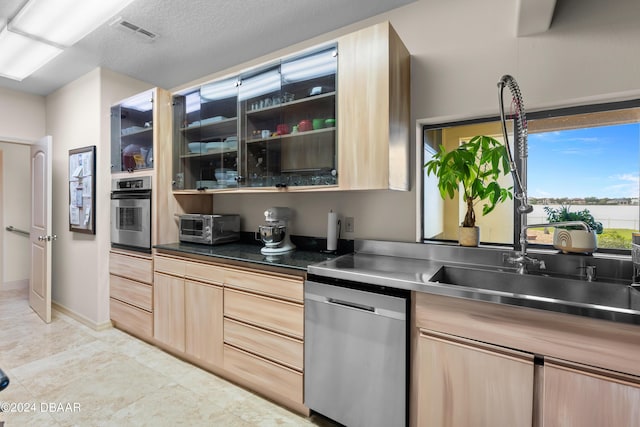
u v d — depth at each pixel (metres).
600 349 1.03
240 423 1.68
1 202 4.12
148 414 1.74
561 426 1.09
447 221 2.37
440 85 1.90
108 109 2.95
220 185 2.42
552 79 1.61
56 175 3.44
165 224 2.65
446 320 1.30
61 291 3.36
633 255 1.33
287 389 1.75
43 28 2.07
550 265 1.55
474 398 1.24
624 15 1.46
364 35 1.75
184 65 2.87
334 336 1.58
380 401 1.44
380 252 2.05
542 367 1.12
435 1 1.92
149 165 2.65
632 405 0.99
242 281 1.95
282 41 2.45
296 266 1.72
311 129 2.00
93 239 2.93
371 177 1.73
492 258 1.70
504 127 1.49
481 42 1.79
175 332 2.35
